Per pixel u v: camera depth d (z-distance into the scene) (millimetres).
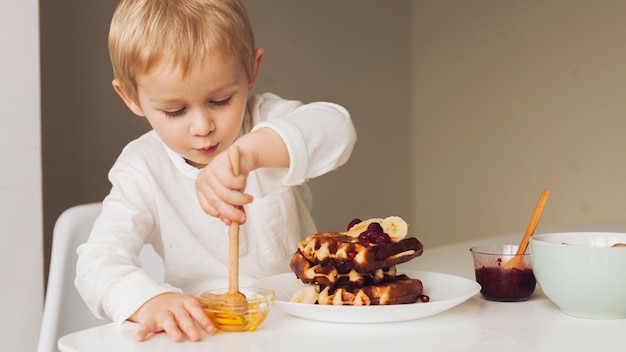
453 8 4453
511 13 4227
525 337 925
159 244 1438
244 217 994
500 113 4301
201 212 1430
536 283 1143
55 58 3139
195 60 1171
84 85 3250
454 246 1527
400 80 4613
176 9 1192
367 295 998
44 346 1401
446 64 4500
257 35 3883
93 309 1134
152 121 1237
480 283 1100
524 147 4223
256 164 1092
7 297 1777
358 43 4391
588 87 3967
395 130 4594
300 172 1137
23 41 1788
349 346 896
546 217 4156
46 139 3115
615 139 3887
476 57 4379
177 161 1416
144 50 1178
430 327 964
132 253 1233
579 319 999
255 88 3896
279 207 1458
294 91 4078
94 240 1258
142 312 1008
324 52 4223
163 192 1403
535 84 4160
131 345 910
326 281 1006
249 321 949
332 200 4273
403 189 4648
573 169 4043
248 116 1478
